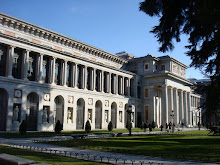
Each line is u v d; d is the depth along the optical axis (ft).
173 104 268.21
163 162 48.70
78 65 193.67
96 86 212.23
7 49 144.66
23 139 95.96
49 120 161.17
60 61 180.24
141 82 260.21
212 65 67.36
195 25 68.69
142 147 73.10
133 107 243.81
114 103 225.35
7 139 94.32
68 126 173.27
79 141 90.63
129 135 130.72
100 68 210.18
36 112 157.38
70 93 178.60
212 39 62.90
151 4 73.36
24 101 146.61
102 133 143.02
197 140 100.27
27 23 164.45
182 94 282.15
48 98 162.30
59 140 93.91
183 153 60.03
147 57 258.16
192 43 72.59
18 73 151.64
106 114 212.64
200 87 64.59
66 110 173.47
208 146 76.54
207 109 61.36
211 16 51.80
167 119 238.27
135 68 269.03
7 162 34.83
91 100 196.54
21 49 151.74
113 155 57.57
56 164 42.93
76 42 201.16
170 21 72.38
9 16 153.48
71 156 54.44
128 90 242.17
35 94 157.28
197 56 67.92
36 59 162.09
